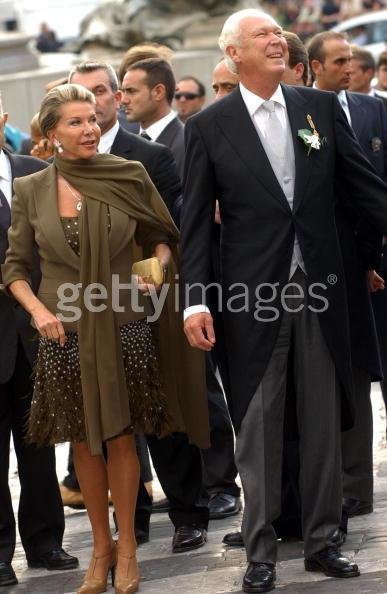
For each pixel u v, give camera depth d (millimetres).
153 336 11500
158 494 14656
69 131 10883
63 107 10891
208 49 40812
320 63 13367
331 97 11023
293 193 10758
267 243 10727
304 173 10742
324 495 10891
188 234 10891
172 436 12031
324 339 10820
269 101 10805
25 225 11141
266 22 10719
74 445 11141
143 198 11227
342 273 10922
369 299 12180
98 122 12547
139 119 14758
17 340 11773
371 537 11812
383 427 16875
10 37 39219
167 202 12547
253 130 10781
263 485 10789
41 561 12242
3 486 11961
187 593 10836
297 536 12047
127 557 11047
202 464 13219
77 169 10984
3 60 38906
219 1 41375
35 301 10961
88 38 41375
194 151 10883
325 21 58219
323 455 10891
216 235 12172
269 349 10758
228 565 11531
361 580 10633
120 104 14812
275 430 10852
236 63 10781
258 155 10719
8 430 11992
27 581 11914
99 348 10750
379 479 14109
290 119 10836
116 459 11086
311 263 10727
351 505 12609
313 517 10945
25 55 39312
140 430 11016
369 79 16547
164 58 15109
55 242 10859
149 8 41156
